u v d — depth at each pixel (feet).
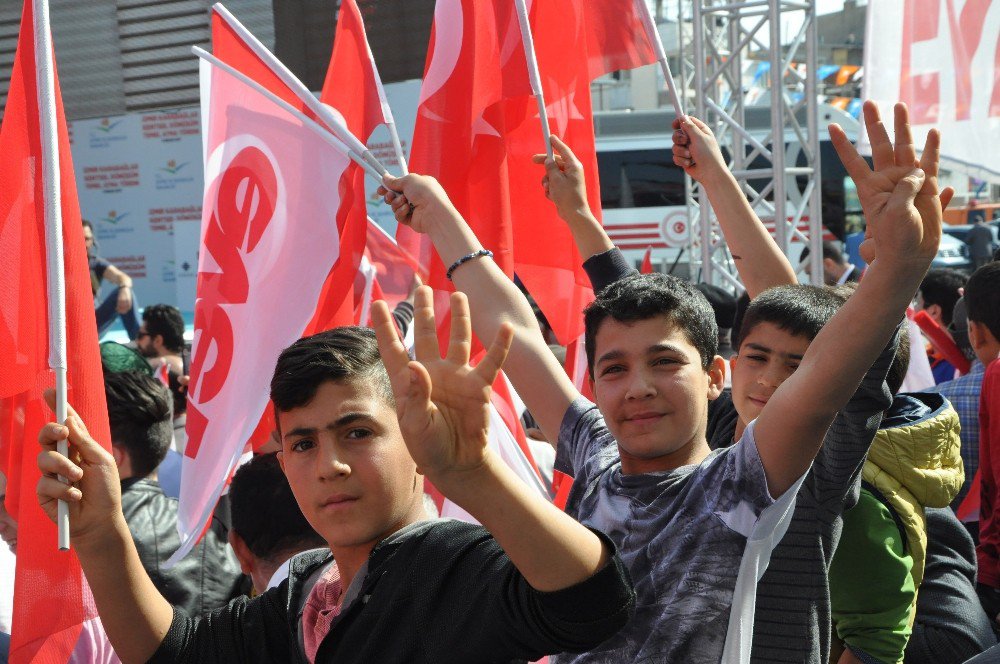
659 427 5.99
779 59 25.85
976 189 62.44
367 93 9.91
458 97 9.37
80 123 36.78
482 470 4.20
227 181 9.93
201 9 28.96
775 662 5.95
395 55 22.22
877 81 12.30
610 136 56.08
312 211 9.70
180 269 36.60
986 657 5.16
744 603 5.61
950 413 7.88
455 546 4.94
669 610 5.70
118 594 5.51
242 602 5.94
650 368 6.04
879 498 7.35
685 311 6.10
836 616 7.33
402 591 4.94
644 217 55.47
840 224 54.13
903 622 7.18
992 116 11.92
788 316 7.11
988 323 11.28
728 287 32.86
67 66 29.50
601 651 5.85
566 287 9.91
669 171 55.52
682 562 5.74
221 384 9.67
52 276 6.00
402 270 13.47
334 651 5.11
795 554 6.01
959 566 8.02
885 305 5.13
